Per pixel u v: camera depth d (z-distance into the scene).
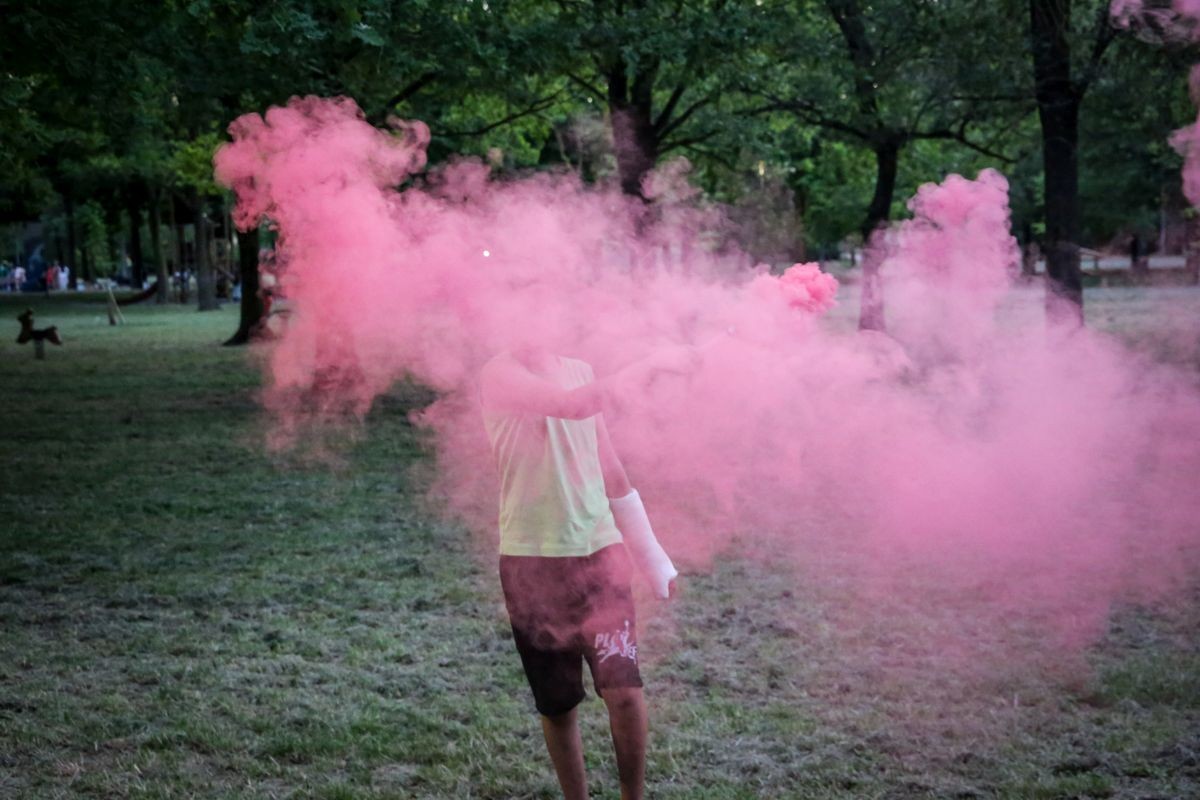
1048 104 16.30
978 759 4.33
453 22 12.97
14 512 9.12
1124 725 4.61
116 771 4.40
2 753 4.55
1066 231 16.09
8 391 17.86
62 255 75.75
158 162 31.03
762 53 18.03
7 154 14.06
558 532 3.56
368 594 6.69
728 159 20.20
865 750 4.43
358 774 4.34
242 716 4.88
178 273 56.56
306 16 10.69
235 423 14.16
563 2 14.80
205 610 6.45
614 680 3.54
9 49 10.32
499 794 4.17
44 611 6.45
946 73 17.00
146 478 10.59
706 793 4.09
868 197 29.84
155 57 11.96
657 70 15.98
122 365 21.92
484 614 6.27
